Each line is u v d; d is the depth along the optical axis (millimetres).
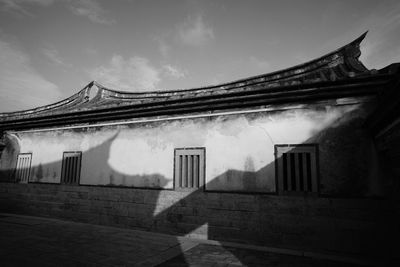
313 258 5180
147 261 4883
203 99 6797
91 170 8648
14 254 5125
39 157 9945
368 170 5348
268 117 6410
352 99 5664
